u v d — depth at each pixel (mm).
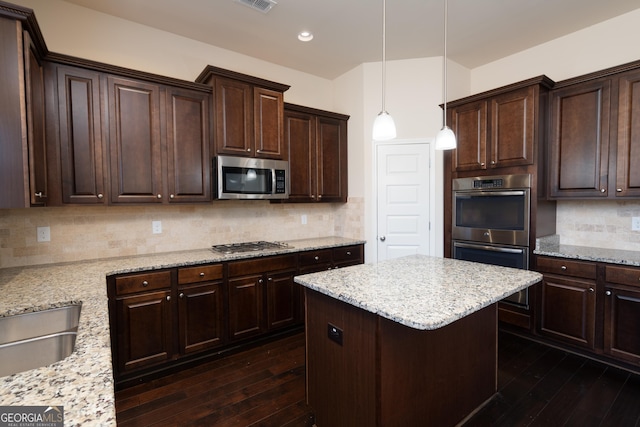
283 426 1933
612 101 2592
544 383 2328
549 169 2975
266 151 3160
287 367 2598
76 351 1057
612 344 2463
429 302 1464
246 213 3480
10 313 1478
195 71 3172
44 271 2254
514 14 2773
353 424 1634
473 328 1996
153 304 2426
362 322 1559
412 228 3715
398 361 1558
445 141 2119
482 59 3678
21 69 1680
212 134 2898
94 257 2660
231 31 3004
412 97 3670
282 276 3111
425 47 3371
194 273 2602
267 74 3672
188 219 3109
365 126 3779
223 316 2758
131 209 2818
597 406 2070
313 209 4031
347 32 3055
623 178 2545
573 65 3104
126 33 2795
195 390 2289
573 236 3145
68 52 2545
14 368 1371
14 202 1681
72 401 774
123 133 2492
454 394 1882
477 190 3232
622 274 2398
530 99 2854
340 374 1706
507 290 1651
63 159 2256
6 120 1649
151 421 1971
